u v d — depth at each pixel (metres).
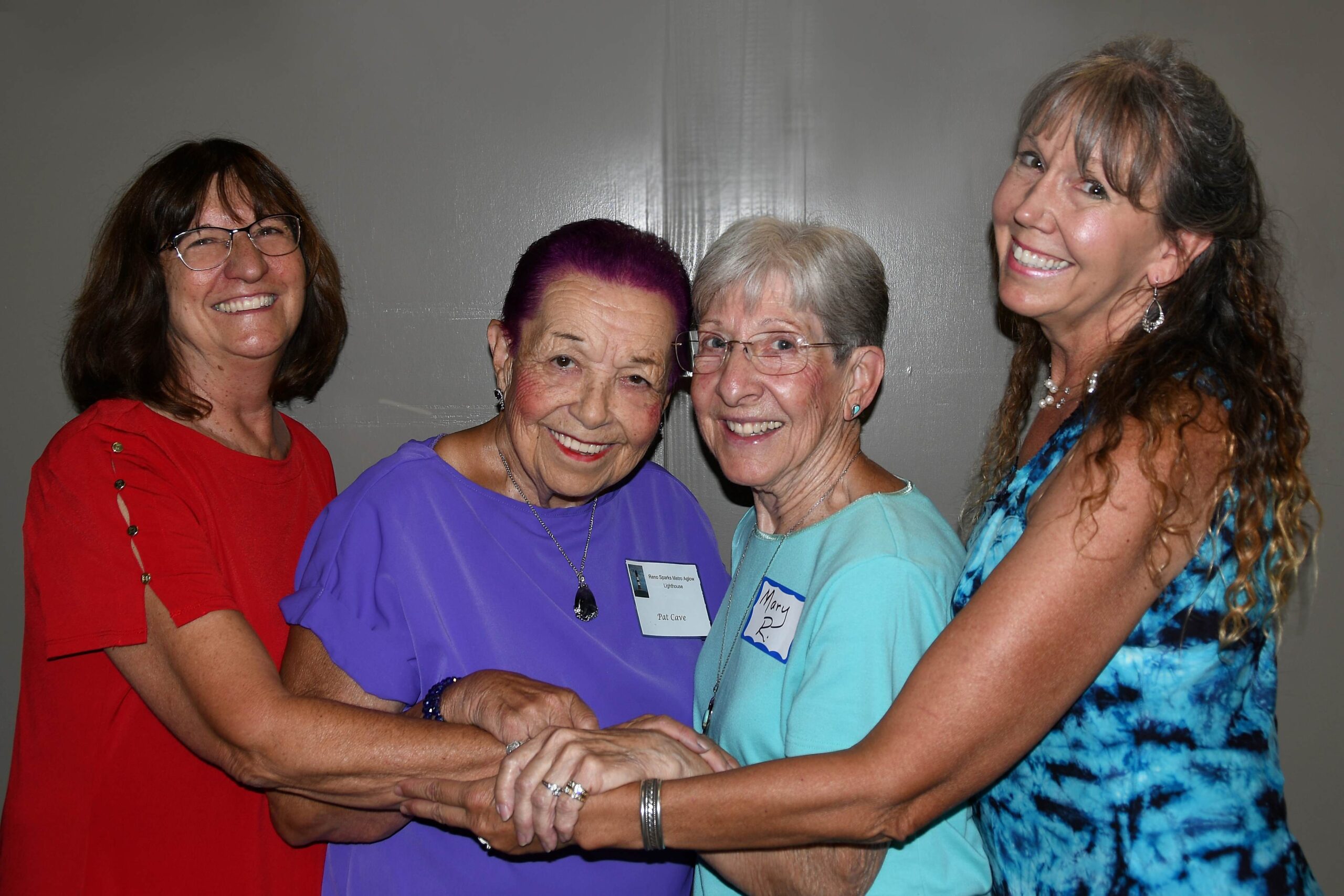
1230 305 1.33
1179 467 1.19
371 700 1.55
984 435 2.28
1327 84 2.16
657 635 1.75
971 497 2.01
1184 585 1.24
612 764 1.39
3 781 2.40
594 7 2.26
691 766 1.45
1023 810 1.38
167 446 1.65
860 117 2.24
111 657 1.53
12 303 2.33
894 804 1.23
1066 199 1.33
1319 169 2.18
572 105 2.27
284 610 1.61
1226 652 1.26
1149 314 1.36
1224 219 1.29
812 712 1.35
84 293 1.72
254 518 1.73
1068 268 1.36
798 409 1.54
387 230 2.30
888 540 1.43
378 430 2.34
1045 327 1.47
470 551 1.65
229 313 1.71
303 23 2.28
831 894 1.38
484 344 2.31
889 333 2.29
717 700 1.64
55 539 1.54
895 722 1.24
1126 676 1.27
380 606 1.59
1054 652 1.20
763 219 1.59
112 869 1.60
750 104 2.25
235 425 1.79
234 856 1.66
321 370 1.99
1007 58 2.21
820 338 1.53
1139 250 1.33
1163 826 1.26
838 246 1.53
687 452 2.37
